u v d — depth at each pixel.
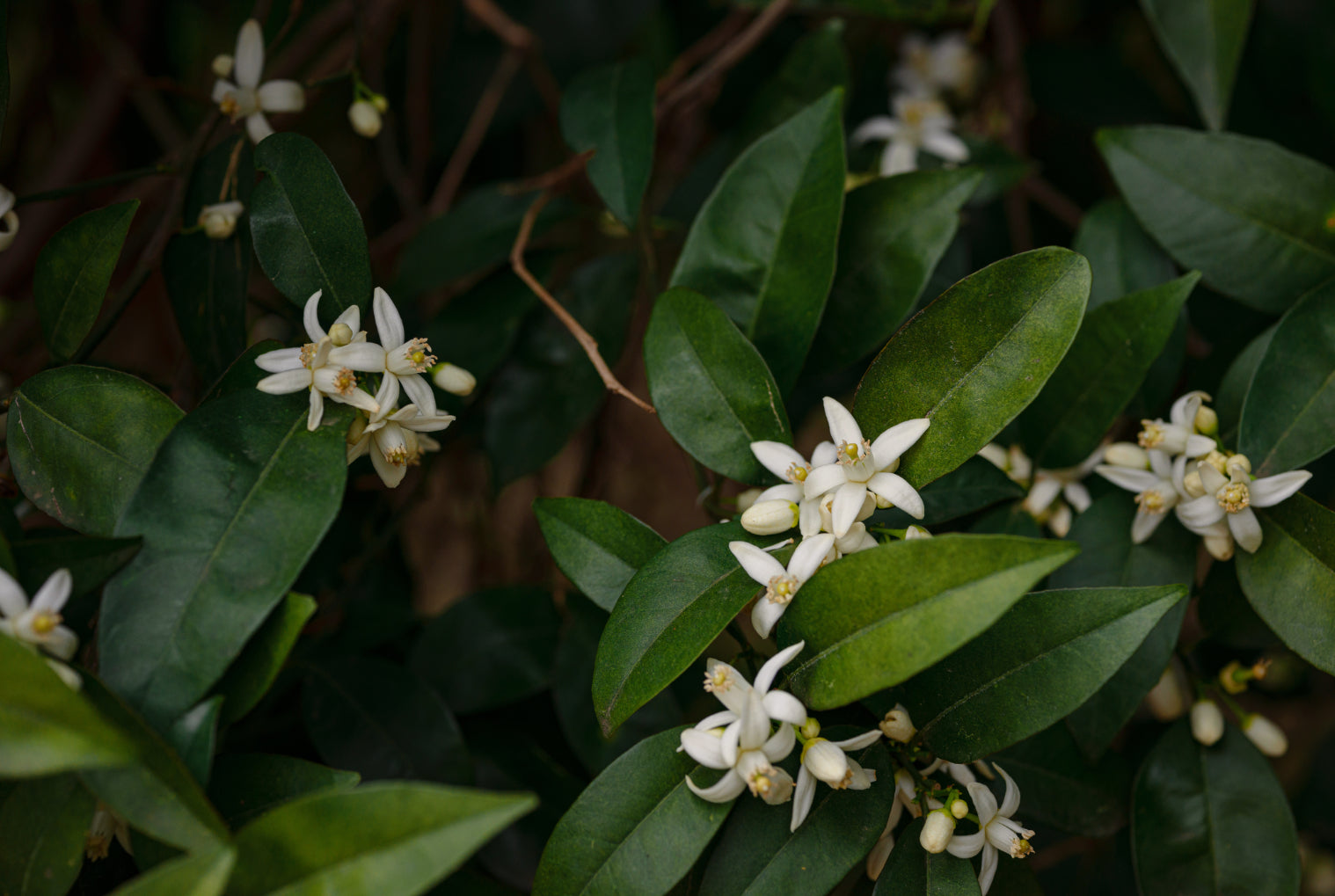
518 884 0.60
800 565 0.48
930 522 0.54
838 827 0.50
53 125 0.84
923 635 0.46
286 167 0.52
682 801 0.49
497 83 0.79
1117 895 0.68
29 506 0.57
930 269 0.57
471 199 0.66
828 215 0.55
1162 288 0.54
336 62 0.82
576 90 0.62
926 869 0.50
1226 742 0.57
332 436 0.49
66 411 0.51
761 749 0.48
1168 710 0.58
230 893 0.45
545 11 0.80
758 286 0.55
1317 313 0.54
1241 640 0.56
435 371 0.54
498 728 0.63
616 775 0.49
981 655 0.50
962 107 0.84
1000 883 0.53
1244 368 0.56
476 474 0.83
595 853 0.49
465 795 0.45
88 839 0.49
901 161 0.67
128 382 0.51
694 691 0.61
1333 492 0.68
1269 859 0.55
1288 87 0.73
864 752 0.50
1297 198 0.58
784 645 0.49
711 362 0.53
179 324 0.57
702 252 0.56
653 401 0.53
